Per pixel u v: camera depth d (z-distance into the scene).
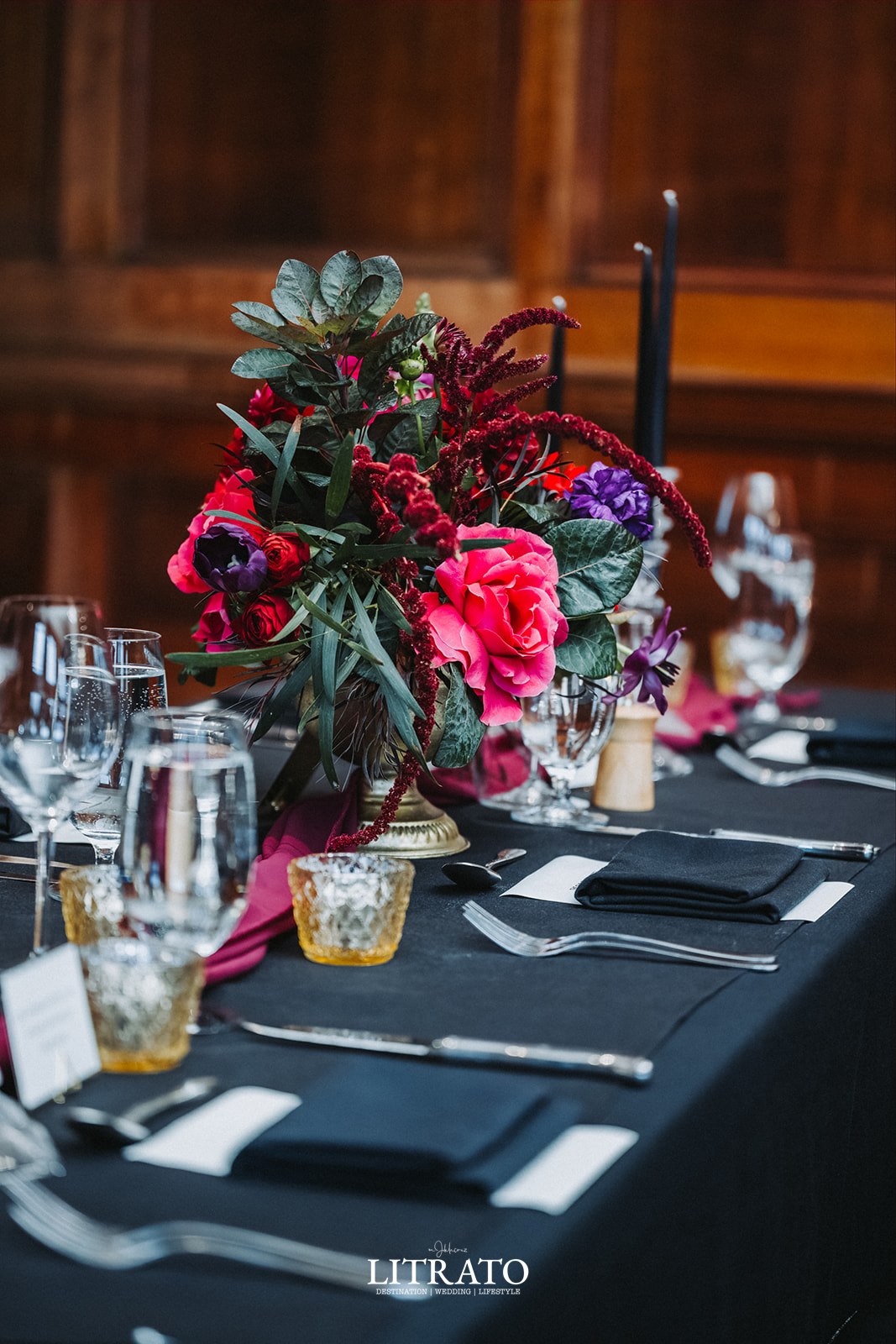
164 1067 0.91
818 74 4.43
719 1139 0.96
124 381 5.15
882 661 4.54
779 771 1.99
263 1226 0.73
